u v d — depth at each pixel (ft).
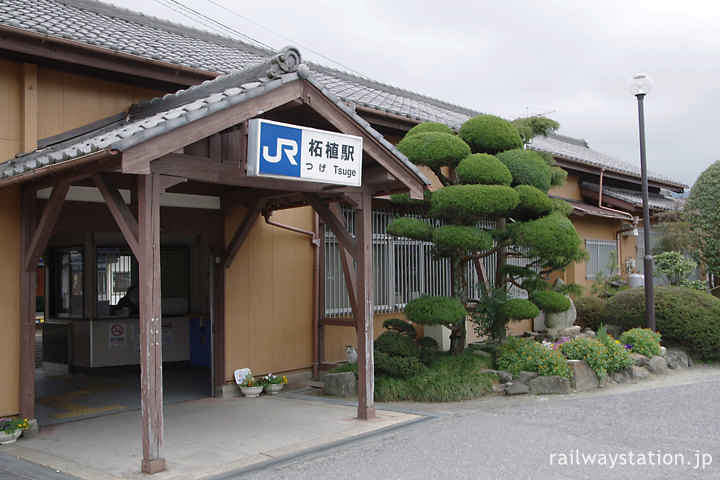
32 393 19.88
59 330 33.88
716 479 14.25
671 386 26.12
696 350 32.07
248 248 27.32
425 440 18.07
